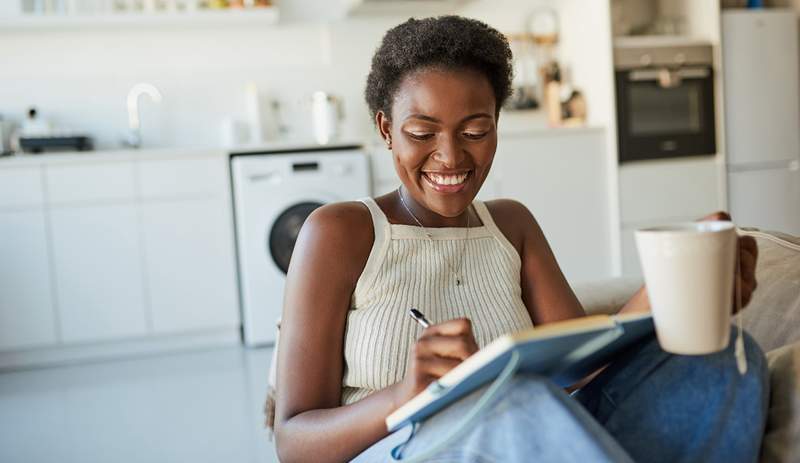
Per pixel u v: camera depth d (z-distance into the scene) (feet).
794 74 16.63
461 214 4.26
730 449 2.91
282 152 15.20
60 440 9.96
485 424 2.76
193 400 11.44
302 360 3.84
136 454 9.25
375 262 3.97
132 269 14.60
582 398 3.40
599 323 2.69
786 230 16.78
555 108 16.83
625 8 17.30
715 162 16.31
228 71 16.71
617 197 15.97
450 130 3.76
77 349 14.69
